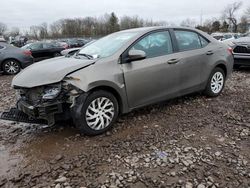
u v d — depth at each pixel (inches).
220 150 137.1
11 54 402.6
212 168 121.5
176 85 188.9
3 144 150.0
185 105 204.2
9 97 246.1
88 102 147.9
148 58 172.2
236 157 130.3
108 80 152.3
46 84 142.6
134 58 159.8
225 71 226.2
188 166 123.2
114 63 157.6
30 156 135.8
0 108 212.4
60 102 144.6
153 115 184.7
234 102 211.6
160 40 181.8
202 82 207.6
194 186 109.7
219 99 219.1
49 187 111.1
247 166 122.9
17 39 1788.9
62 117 149.9
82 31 2508.6
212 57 210.7
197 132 158.1
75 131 162.6
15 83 152.5
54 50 629.0
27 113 150.2
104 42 183.5
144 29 181.0
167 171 119.8
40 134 160.9
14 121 172.4
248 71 356.5
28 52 419.5
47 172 121.5
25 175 119.7
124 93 161.8
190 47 197.9
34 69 158.4
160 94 180.9
